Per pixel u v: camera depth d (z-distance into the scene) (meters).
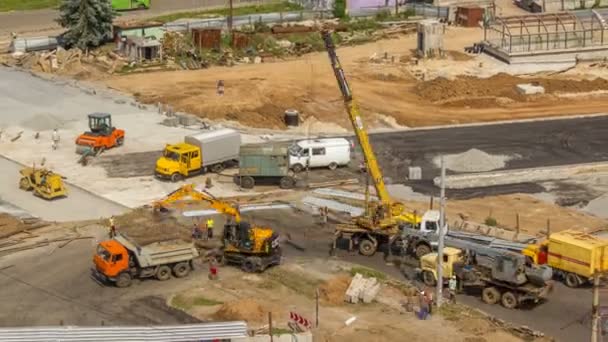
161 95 108.75
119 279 61.31
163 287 61.72
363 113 103.12
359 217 68.06
